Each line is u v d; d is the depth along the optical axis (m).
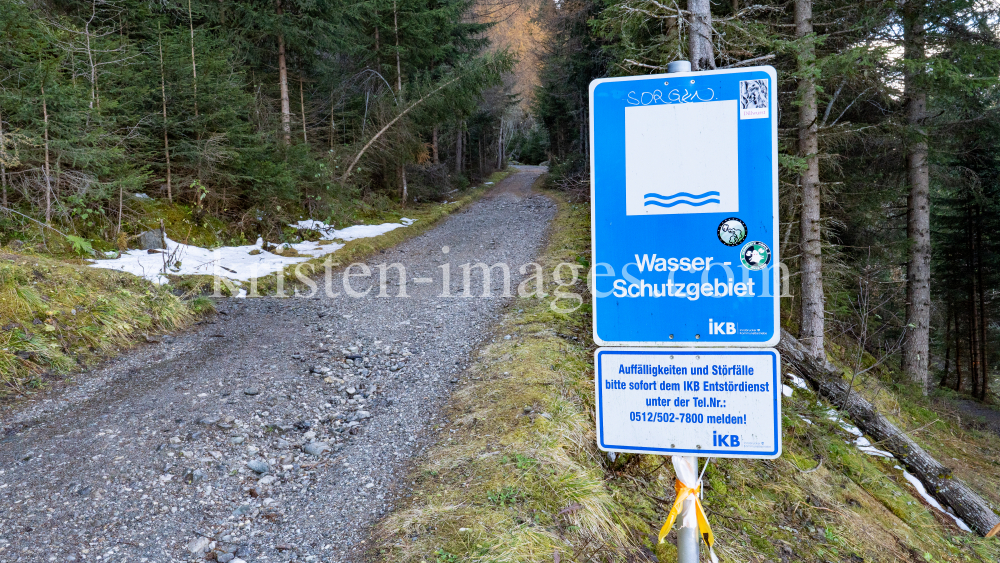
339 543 2.94
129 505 3.17
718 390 1.61
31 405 4.36
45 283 5.90
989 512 5.89
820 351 7.93
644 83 1.62
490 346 6.01
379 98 19.94
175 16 12.96
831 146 8.70
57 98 7.88
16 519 2.97
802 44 5.97
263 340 6.34
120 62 9.91
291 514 3.22
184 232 10.31
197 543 2.90
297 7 15.30
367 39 20.97
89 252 8.15
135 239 9.23
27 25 7.95
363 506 3.28
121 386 4.83
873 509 5.00
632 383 1.67
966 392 18.33
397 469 3.70
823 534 4.27
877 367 10.31
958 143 11.47
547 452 3.64
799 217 8.80
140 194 10.28
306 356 5.87
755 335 1.58
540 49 34.19
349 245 12.46
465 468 3.55
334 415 4.57
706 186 1.60
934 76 7.85
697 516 1.69
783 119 8.47
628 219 1.65
